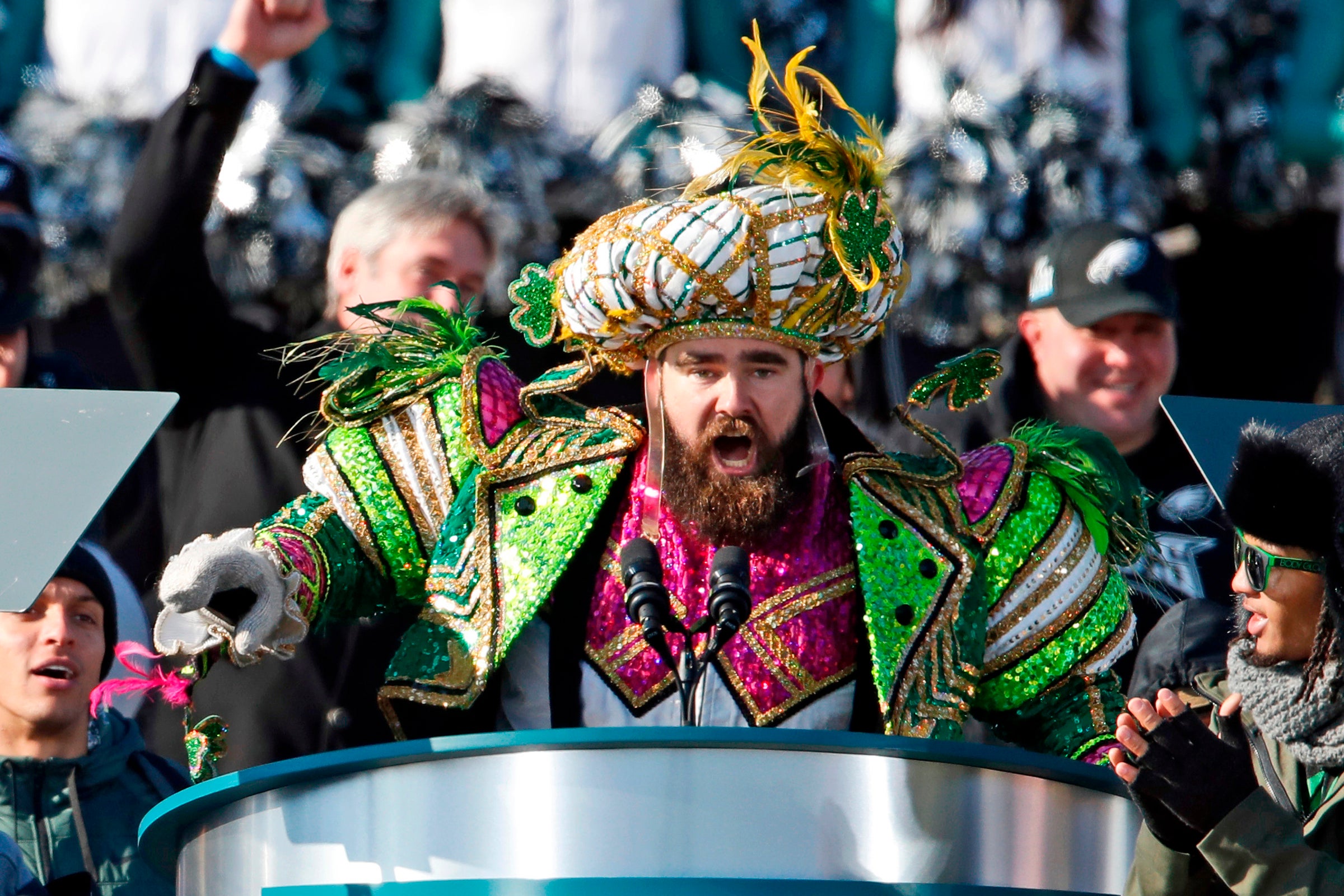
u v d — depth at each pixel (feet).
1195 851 26.20
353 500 33.42
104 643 40.78
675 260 31.40
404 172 54.29
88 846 38.32
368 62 57.36
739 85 57.31
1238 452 29.07
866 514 32.71
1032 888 25.77
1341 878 25.39
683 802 23.98
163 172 46.93
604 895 23.67
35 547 23.97
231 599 29.45
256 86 47.85
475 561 32.45
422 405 34.22
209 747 30.40
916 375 56.03
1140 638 44.04
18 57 57.00
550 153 55.01
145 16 56.18
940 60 57.72
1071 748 31.68
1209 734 26.11
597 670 31.81
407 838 24.72
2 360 49.93
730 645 31.71
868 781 24.43
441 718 31.68
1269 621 29.25
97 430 25.29
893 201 56.59
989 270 56.29
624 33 55.93
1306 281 62.75
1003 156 56.90
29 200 51.03
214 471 46.68
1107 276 50.83
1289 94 61.67
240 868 26.25
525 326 34.76
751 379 32.27
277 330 48.88
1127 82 60.75
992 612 32.45
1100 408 50.85
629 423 33.73
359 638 44.57
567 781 24.11
